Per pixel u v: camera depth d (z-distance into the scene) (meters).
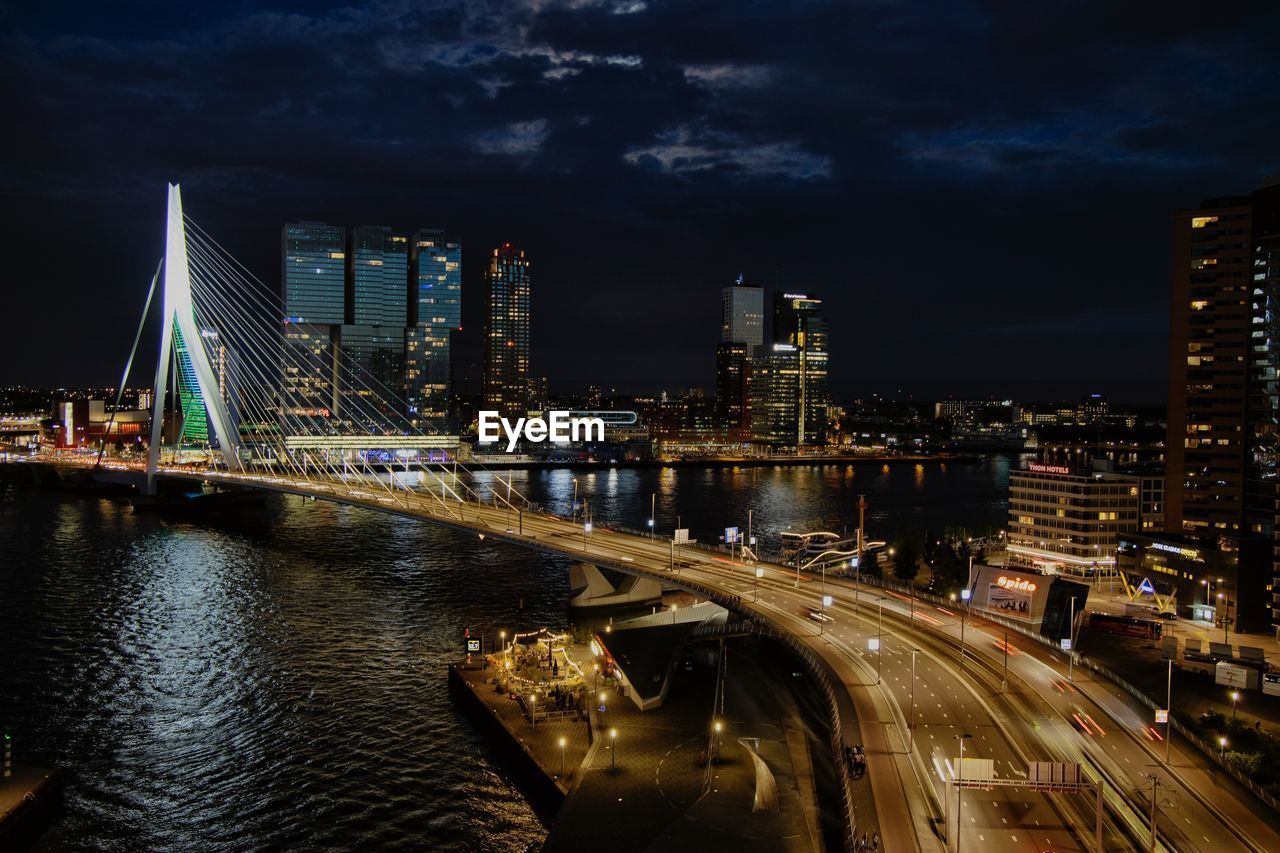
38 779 95.75
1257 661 126.69
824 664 117.94
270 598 184.12
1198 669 128.75
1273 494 153.25
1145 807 81.38
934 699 106.38
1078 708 105.44
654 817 89.38
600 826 87.50
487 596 188.50
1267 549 153.12
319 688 130.62
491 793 100.44
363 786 101.50
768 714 119.38
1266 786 87.69
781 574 171.00
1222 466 190.62
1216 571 165.50
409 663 142.25
